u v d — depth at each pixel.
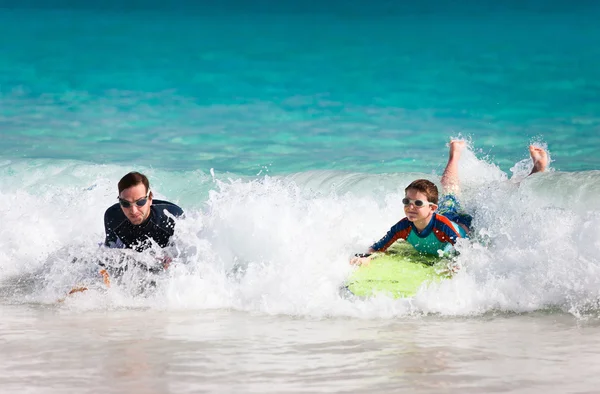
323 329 15.47
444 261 21.02
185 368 12.16
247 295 18.64
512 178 31.80
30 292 20.27
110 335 14.93
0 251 24.59
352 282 19.39
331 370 11.96
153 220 21.12
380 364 12.31
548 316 16.61
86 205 27.50
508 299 17.72
